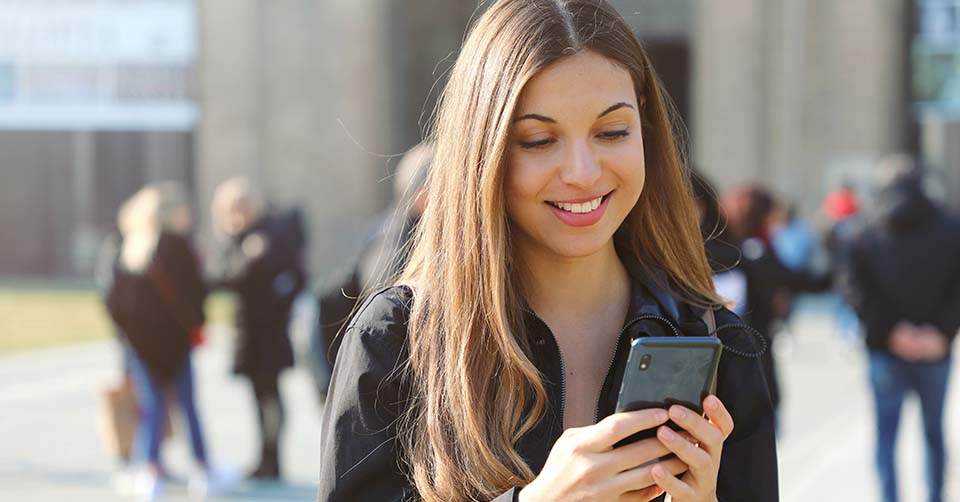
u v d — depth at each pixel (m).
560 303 2.36
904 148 26.62
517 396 2.20
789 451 10.26
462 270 2.22
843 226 13.79
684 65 33.34
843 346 17.86
